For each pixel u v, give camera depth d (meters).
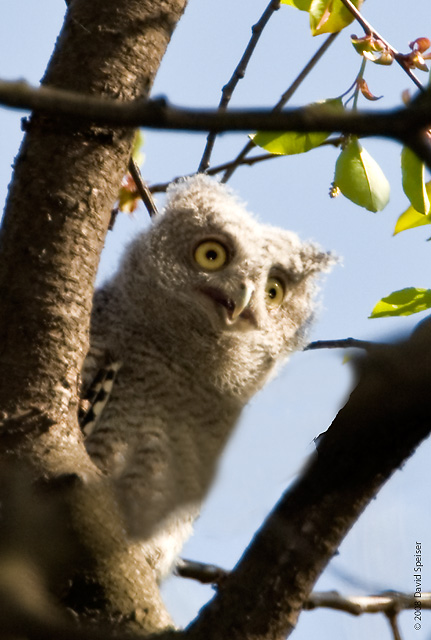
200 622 5.19
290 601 5.14
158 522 9.77
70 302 6.56
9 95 4.10
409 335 4.73
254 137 8.52
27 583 5.35
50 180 6.75
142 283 10.78
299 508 5.16
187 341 10.50
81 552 5.70
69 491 5.76
